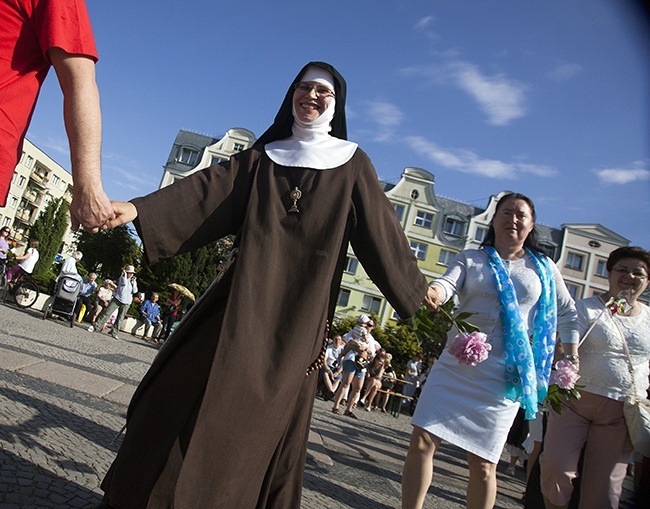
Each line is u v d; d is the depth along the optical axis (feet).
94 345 35.70
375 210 8.41
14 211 278.46
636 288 12.84
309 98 8.65
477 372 10.36
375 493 16.08
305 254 7.76
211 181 7.98
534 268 11.27
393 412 55.01
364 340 39.47
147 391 7.84
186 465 6.73
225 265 7.95
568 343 12.13
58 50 6.03
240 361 7.02
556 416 12.51
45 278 61.52
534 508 13.48
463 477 23.32
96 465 10.85
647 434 11.59
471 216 174.19
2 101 5.67
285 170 8.15
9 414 12.33
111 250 148.66
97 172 6.54
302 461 8.12
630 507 17.12
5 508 7.74
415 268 8.77
